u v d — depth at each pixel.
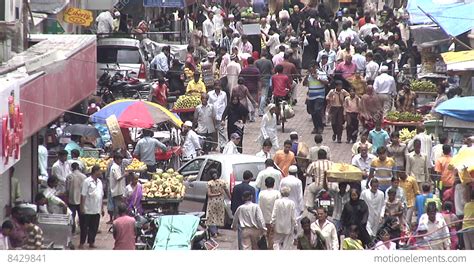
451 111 56.62
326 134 74.25
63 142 59.72
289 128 76.12
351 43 84.62
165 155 60.66
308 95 73.50
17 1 52.59
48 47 55.56
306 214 54.72
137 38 87.00
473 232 48.62
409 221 52.00
